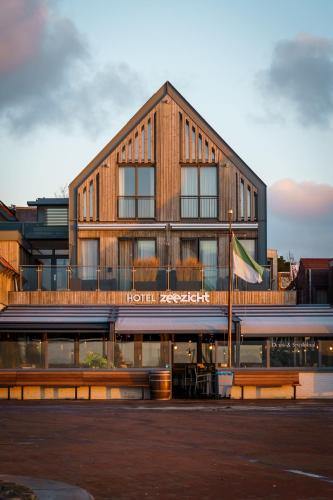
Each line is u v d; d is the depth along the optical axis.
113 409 28.16
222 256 45.19
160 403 31.78
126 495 11.51
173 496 11.42
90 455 15.78
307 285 51.91
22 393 34.94
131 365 37.62
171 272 43.81
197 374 37.56
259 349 37.62
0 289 40.12
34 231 50.81
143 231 45.25
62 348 37.69
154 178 45.62
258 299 42.91
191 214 45.47
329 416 25.14
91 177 45.50
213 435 19.45
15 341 37.59
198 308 41.56
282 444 17.66
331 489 11.95
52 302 42.88
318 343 37.72
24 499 10.23
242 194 45.66
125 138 45.81
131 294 43.06
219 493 11.66
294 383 34.94
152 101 46.03
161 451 16.39
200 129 45.88
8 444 17.61
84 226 45.06
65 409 28.19
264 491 11.80
